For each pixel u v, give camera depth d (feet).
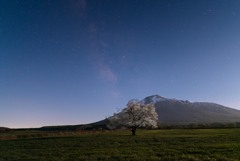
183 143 165.78
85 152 137.28
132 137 228.43
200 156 111.34
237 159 100.42
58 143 193.47
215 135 220.84
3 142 221.87
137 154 124.36
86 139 219.82
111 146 161.89
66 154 132.87
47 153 140.46
